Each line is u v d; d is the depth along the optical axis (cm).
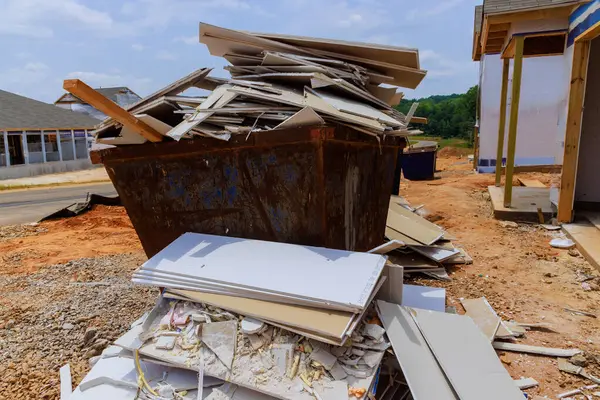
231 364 241
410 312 299
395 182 801
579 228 626
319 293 256
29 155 2720
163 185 368
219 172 343
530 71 1315
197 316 272
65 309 424
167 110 361
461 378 243
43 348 350
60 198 1516
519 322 369
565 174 656
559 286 448
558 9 666
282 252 311
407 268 495
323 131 294
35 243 788
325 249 311
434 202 945
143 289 481
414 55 403
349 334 234
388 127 379
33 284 521
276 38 395
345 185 350
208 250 325
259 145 315
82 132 3062
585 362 302
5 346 354
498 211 750
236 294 275
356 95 377
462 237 654
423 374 246
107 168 380
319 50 402
